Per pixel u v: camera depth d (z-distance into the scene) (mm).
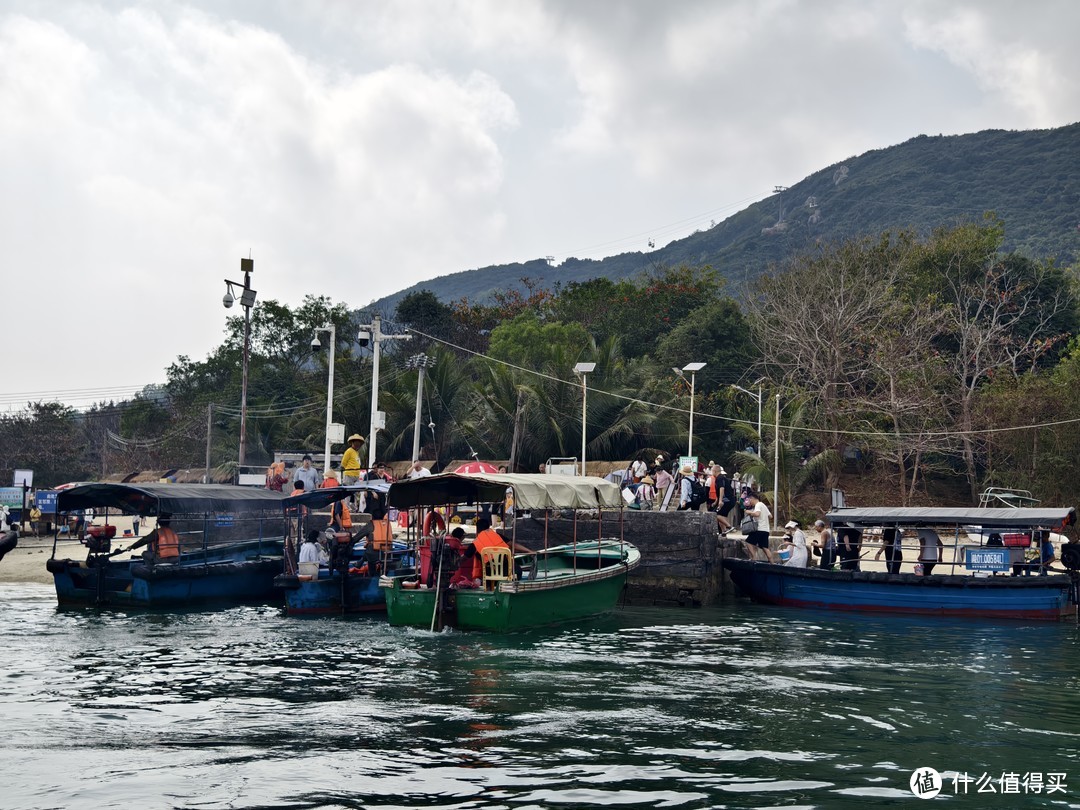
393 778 9906
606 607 22594
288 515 23031
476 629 19172
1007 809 9203
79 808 8984
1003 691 14664
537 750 10984
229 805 9094
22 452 70688
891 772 10336
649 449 45469
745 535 27672
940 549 24984
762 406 49344
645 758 10711
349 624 20609
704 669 16141
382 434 51062
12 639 18766
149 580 22625
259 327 70125
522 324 58125
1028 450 40750
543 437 45562
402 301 70125
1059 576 22984
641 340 61875
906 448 45469
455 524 27438
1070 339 53500
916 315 48312
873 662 17125
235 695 13781
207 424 59625
